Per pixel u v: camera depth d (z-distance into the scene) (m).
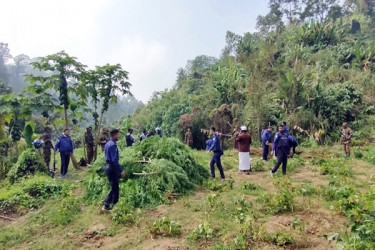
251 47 36.22
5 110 11.77
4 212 7.41
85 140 13.59
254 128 19.98
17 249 5.49
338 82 23.45
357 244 4.02
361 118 19.94
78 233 5.95
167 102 28.73
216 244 4.92
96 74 13.63
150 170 7.97
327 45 32.72
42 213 7.16
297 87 20.27
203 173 9.62
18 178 10.04
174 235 5.52
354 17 47.75
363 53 27.31
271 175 9.84
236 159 13.47
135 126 29.89
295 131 19.47
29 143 12.95
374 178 9.15
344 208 6.15
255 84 21.73
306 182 9.03
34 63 12.27
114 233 5.83
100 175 8.11
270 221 5.85
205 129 21.34
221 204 6.88
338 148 16.28
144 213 6.79
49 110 12.48
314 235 5.23
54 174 11.54
